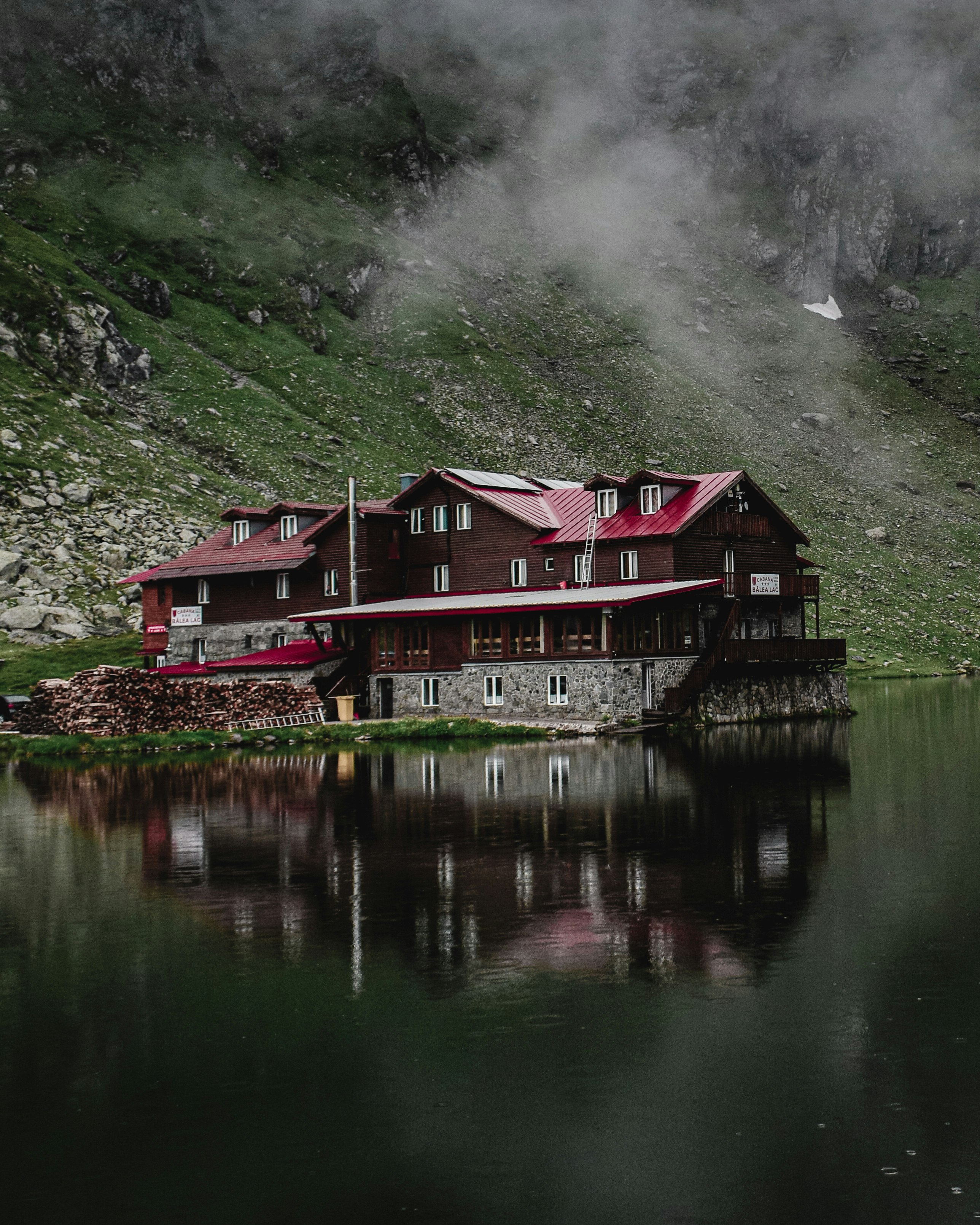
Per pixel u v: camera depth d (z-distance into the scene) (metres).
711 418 182.62
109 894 18.56
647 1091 10.64
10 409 110.19
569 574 60.94
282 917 16.80
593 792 29.73
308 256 197.00
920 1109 10.26
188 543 95.75
